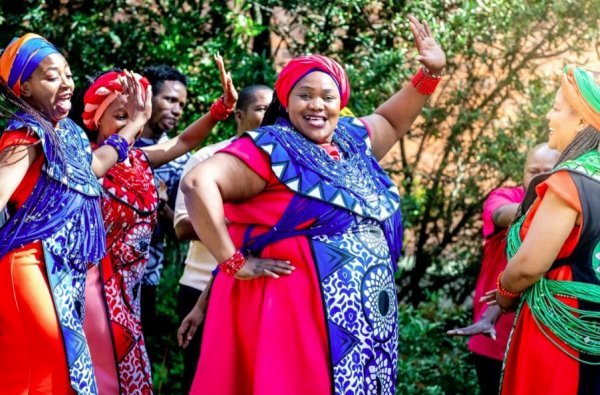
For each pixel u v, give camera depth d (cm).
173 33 658
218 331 390
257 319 383
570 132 385
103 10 672
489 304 416
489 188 716
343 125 412
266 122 414
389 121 429
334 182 383
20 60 398
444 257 739
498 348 504
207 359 391
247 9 698
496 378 509
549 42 689
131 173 470
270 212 380
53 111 405
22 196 394
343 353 373
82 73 656
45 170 393
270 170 378
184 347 452
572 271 376
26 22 652
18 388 392
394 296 396
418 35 419
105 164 436
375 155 424
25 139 388
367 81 665
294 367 373
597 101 372
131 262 470
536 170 508
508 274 385
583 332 374
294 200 377
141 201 471
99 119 470
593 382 376
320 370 372
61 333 395
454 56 701
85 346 405
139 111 456
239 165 375
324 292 376
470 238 730
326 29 693
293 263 380
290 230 380
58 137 402
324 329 374
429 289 746
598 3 670
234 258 373
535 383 385
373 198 393
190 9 692
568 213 368
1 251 389
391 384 392
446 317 696
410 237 749
